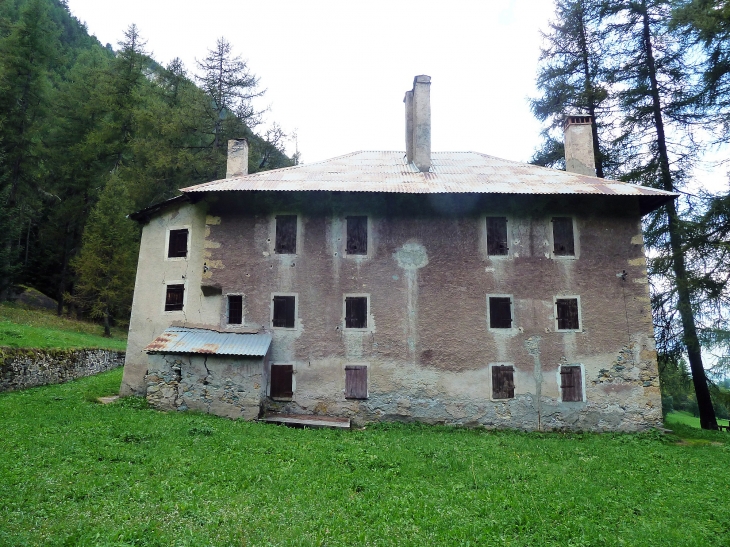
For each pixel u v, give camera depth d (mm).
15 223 28891
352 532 6578
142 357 16750
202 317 16453
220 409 14672
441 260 16500
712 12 16578
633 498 8609
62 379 19141
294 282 16422
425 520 7035
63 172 34844
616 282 16344
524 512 7508
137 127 34188
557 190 15742
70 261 32500
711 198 17203
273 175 17562
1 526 6070
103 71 37969
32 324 26516
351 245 16672
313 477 8875
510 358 15859
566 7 22766
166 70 38938
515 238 16625
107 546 5715
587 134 19406
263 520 6738
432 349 15930
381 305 16219
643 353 15883
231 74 33375
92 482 7762
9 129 30031
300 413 15555
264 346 15289
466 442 12977
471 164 19438
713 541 6840
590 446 13156
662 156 19438
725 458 12289
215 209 16922
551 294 16250
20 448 9227
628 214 16797
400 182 16672
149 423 12266
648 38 20141
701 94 17984
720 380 18125
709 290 16484
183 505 7051
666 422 17953
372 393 15703
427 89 18891
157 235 17641
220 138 32344
